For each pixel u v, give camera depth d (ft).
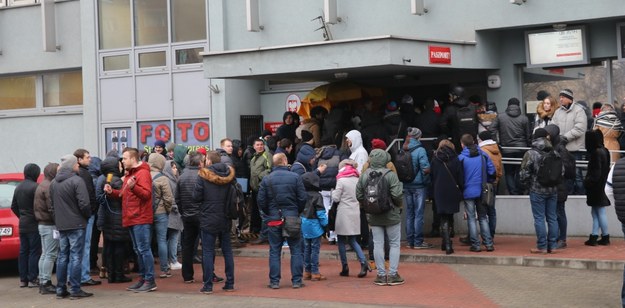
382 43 52.37
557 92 58.44
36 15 76.84
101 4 73.05
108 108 72.74
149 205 42.34
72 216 40.88
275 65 56.44
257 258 52.29
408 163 49.03
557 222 46.70
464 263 46.39
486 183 47.52
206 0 67.77
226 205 40.93
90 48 73.31
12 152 79.36
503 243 50.42
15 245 47.50
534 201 45.73
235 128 67.87
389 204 40.01
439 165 47.24
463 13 58.13
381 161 40.47
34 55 76.95
